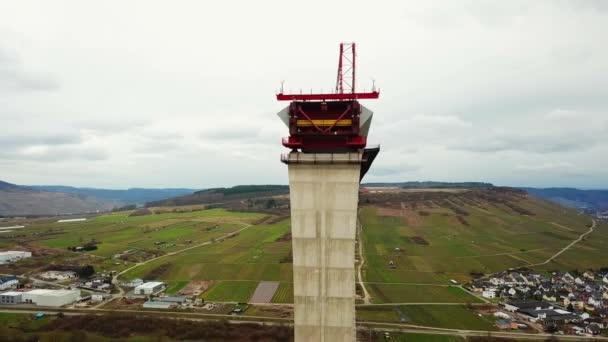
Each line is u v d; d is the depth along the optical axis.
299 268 38.06
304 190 38.09
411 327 108.44
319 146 38.66
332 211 37.72
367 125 39.25
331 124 38.66
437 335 103.12
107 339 97.19
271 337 100.38
